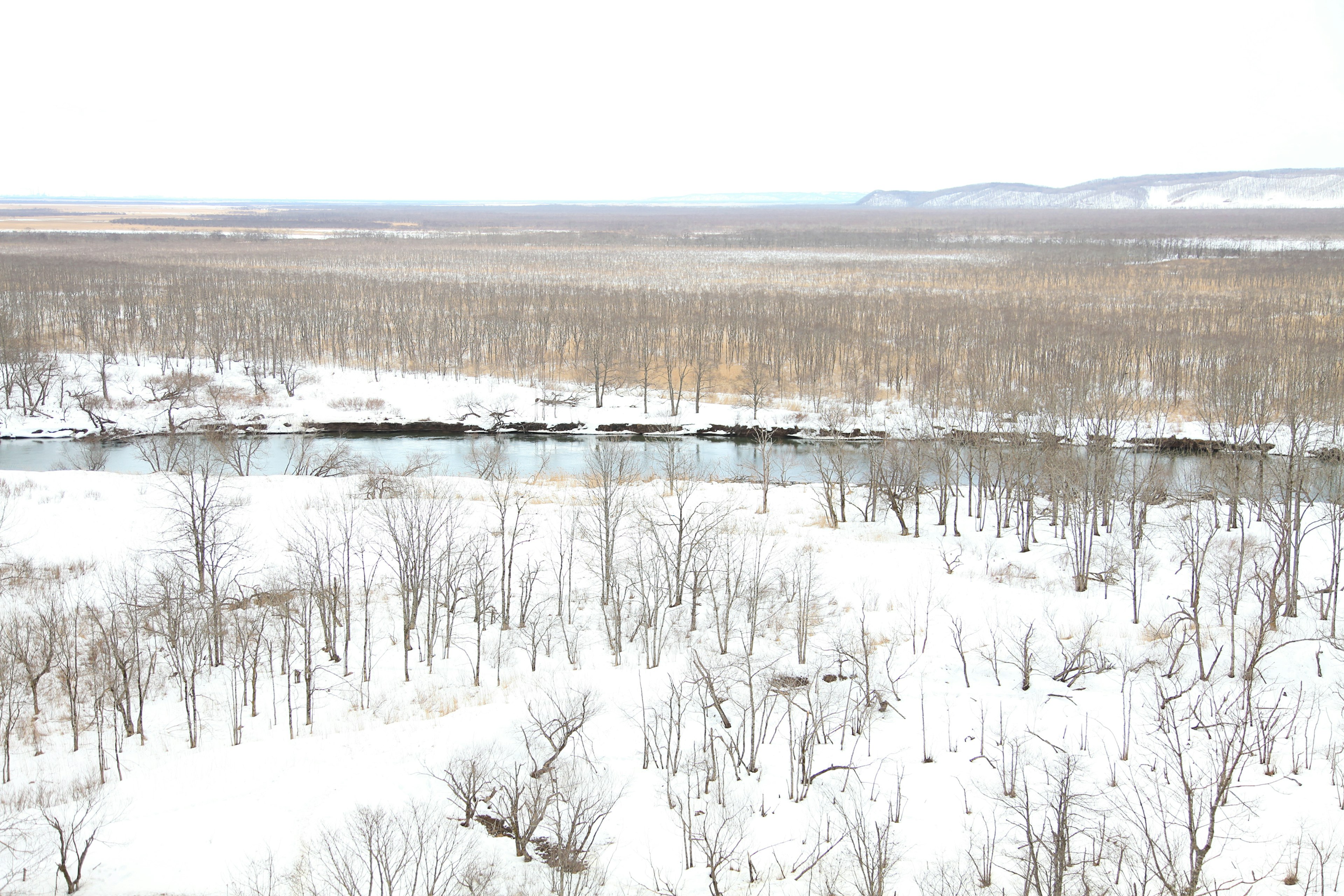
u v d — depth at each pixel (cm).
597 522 6034
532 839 3206
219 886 2969
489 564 5616
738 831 3288
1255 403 8244
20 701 4200
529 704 3997
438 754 3756
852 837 3175
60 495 6581
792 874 3072
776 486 7994
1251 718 3625
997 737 3819
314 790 3525
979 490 6888
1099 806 3288
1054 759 3609
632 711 4141
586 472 8300
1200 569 4847
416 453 9281
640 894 2994
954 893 2897
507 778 3547
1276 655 4297
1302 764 3428
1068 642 4609
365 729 4025
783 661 4609
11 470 8306
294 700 4369
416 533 5450
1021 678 4325
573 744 3800
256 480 7300
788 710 3756
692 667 4394
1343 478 5600
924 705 4006
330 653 4806
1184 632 4550
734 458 9238
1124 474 7094
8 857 3127
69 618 4803
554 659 4809
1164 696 3844
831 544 6334
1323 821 3112
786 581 5362
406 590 4888
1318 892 2788
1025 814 3020
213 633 4744
